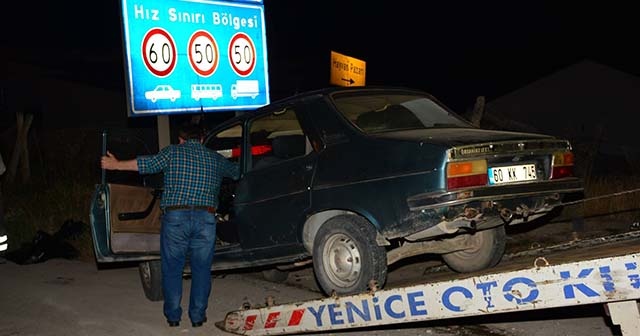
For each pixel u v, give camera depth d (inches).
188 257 278.5
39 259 391.9
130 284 335.9
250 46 485.7
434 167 220.7
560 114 775.1
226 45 471.2
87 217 464.4
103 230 283.4
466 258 275.4
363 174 236.5
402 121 262.5
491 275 189.6
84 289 327.0
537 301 182.2
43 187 573.6
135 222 290.5
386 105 266.7
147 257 288.8
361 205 235.5
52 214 477.1
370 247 233.9
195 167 250.8
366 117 257.9
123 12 416.5
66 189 527.8
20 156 613.6
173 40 441.1
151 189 293.9
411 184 224.5
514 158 231.8
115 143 639.8
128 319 274.1
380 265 234.5
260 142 278.1
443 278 209.2
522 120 786.2
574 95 773.9
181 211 248.8
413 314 204.2
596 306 260.7
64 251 402.0
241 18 480.4
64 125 953.5
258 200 268.1
